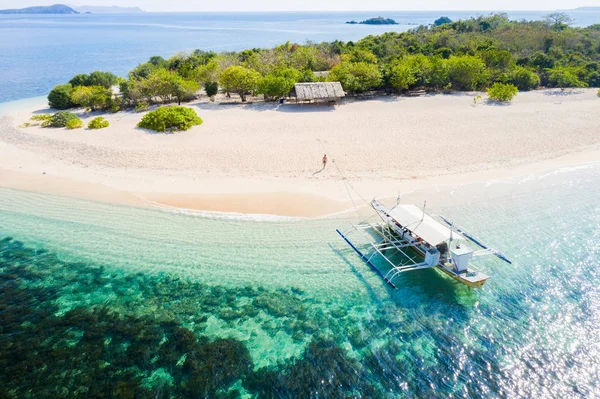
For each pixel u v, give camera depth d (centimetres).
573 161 3822
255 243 2625
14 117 5328
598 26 10519
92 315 2056
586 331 1955
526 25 10250
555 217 2922
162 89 5588
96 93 5491
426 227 2389
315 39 17812
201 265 2431
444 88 6391
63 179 3472
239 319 2036
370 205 3048
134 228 2783
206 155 3866
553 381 1703
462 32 10750
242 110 5353
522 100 5753
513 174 3559
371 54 7531
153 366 1759
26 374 1711
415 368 1764
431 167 3644
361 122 4800
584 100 5731
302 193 3209
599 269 2388
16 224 2838
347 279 2320
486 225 2819
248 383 1686
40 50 13812
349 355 1828
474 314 2070
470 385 1686
